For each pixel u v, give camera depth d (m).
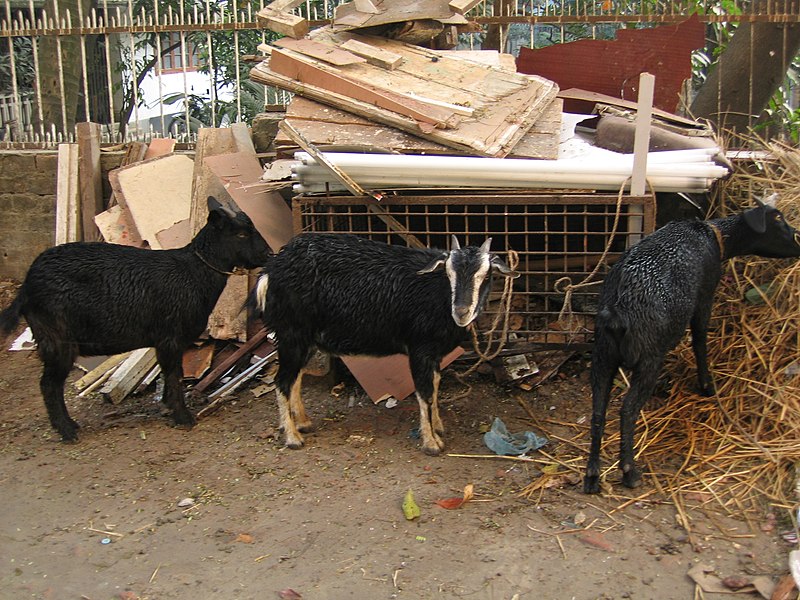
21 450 2.13
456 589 1.52
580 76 2.94
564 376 2.34
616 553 1.60
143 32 3.16
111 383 2.43
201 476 1.96
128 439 2.17
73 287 2.08
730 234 2.00
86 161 3.11
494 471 1.93
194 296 2.19
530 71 2.98
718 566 1.56
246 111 4.02
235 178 2.65
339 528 1.72
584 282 2.16
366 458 2.02
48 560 1.66
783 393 1.95
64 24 3.22
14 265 3.32
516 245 2.47
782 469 1.81
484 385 2.35
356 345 2.06
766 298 2.15
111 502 1.86
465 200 2.16
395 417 2.24
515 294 2.23
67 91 4.05
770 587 1.48
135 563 1.64
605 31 3.86
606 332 1.75
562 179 2.11
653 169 2.11
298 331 2.05
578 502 1.78
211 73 3.15
